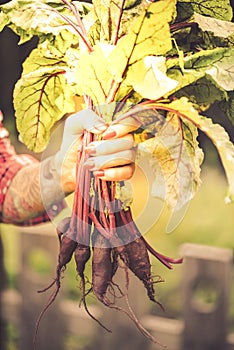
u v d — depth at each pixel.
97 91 1.38
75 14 1.48
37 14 1.49
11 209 2.05
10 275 3.97
